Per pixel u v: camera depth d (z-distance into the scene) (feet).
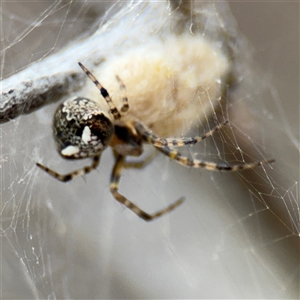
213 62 0.39
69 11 0.41
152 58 0.38
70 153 0.38
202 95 0.39
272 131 0.41
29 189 0.42
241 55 0.40
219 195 0.41
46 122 0.41
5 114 0.37
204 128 0.39
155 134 0.39
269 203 0.40
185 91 0.38
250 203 0.40
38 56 0.40
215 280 0.41
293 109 0.41
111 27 0.40
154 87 0.38
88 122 0.38
